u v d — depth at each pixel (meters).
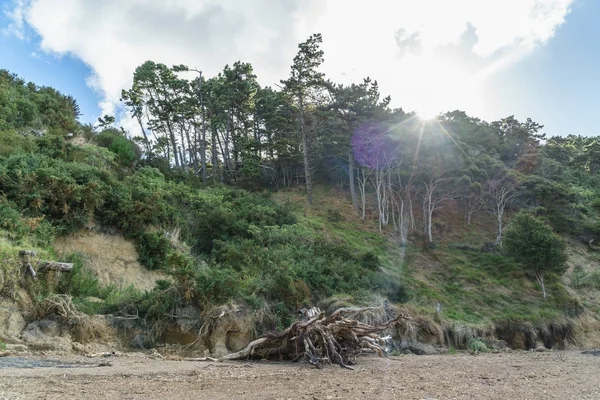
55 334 11.66
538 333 26.70
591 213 46.22
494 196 41.22
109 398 6.35
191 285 14.74
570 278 35.81
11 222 14.34
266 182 52.56
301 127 45.53
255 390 7.76
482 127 56.22
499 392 8.45
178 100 51.69
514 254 32.97
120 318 13.47
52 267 13.21
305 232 28.78
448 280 32.50
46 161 18.89
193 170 53.06
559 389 9.10
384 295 24.53
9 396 5.91
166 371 9.56
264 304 16.09
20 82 31.72
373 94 43.31
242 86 48.47
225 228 24.91
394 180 44.53
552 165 53.22
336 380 9.44
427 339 21.77
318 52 43.81
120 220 19.08
